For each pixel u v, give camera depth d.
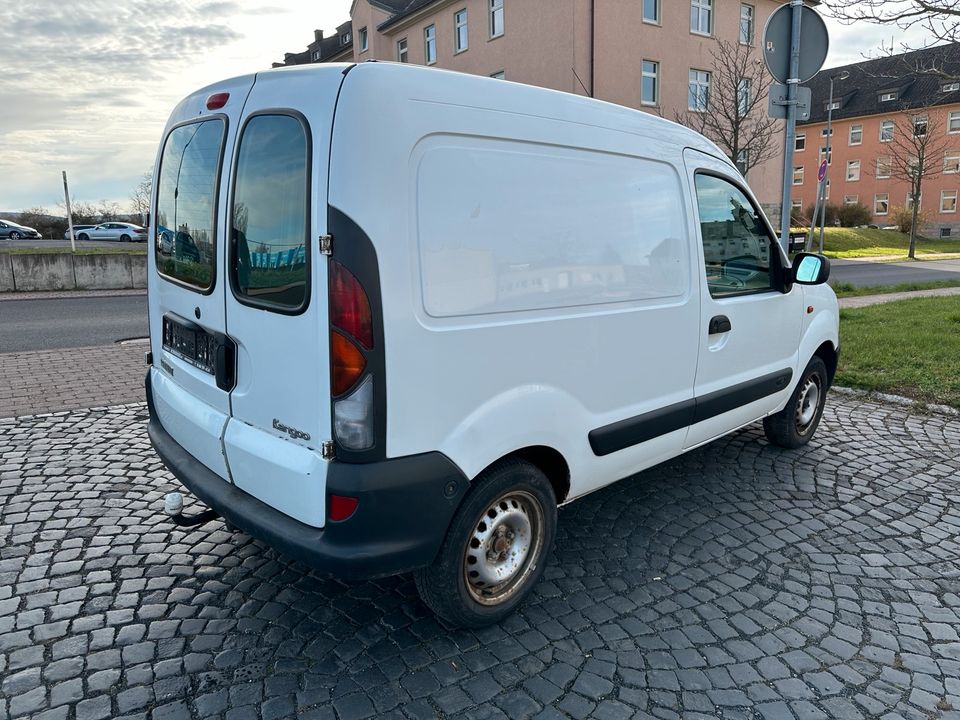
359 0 36.50
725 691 2.57
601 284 3.12
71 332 10.30
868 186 53.78
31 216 43.59
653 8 26.22
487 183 2.63
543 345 2.88
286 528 2.56
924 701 2.53
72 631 2.86
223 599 3.12
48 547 3.55
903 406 6.26
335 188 2.30
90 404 6.11
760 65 25.34
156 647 2.77
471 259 2.59
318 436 2.47
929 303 12.74
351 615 3.01
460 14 30.27
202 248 3.01
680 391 3.69
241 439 2.79
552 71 25.59
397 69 2.41
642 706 2.48
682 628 2.95
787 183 6.28
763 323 4.28
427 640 2.84
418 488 2.49
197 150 3.04
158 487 4.31
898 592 3.25
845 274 23.17
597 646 2.82
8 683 2.54
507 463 2.86
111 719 2.37
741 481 4.53
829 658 2.76
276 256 2.55
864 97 53.59
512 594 2.98
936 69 8.52
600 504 4.17
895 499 4.27
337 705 2.46
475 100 2.60
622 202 3.22
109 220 45.31
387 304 2.35
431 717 2.41
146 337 9.86
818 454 5.05
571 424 3.06
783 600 3.17
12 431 5.33
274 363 2.62
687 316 3.63
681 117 26.50
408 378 2.43
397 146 2.35
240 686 2.55
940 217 50.19
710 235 3.81
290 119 2.47
